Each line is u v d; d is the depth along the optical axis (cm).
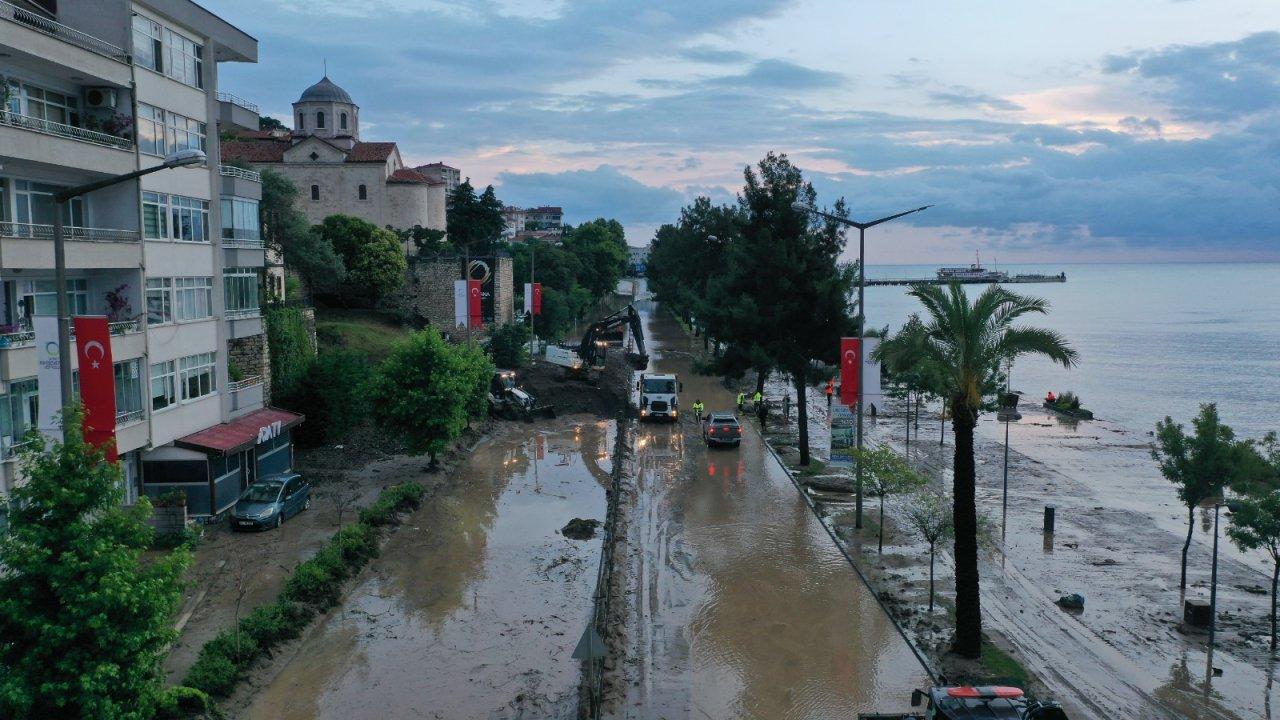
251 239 3628
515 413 5281
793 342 4128
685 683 1895
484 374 4838
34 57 2369
